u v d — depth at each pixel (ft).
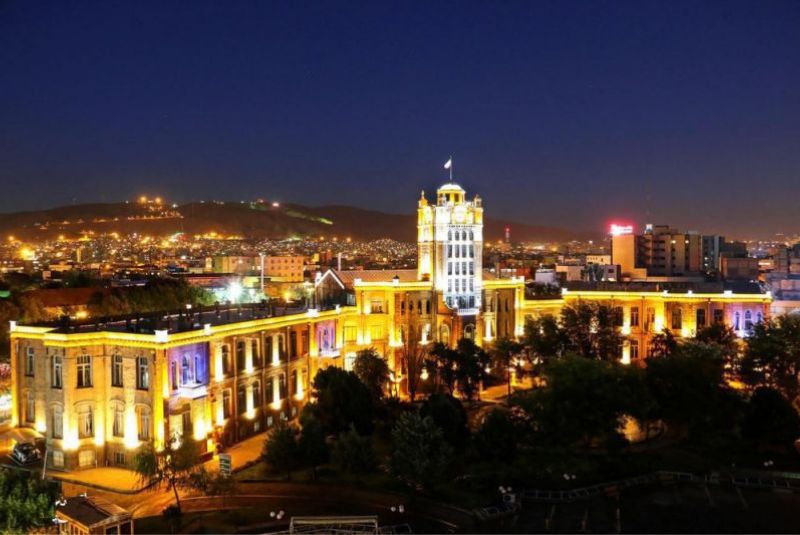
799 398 364.17
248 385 324.19
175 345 277.64
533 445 298.15
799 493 259.60
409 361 406.00
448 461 255.09
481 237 437.99
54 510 196.95
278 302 425.69
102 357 283.18
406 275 439.22
